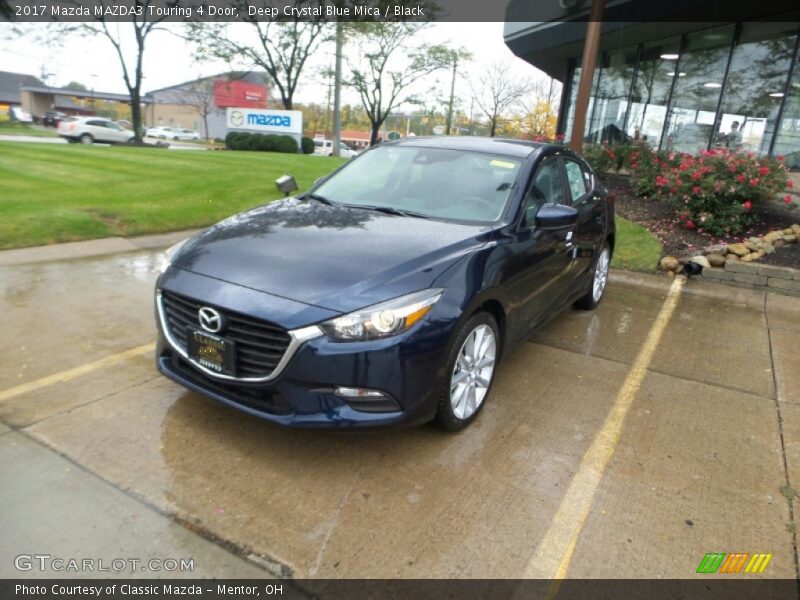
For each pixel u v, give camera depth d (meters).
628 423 3.46
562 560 2.33
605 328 5.15
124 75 28.06
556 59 17.88
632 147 12.12
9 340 4.03
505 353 3.54
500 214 3.62
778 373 4.34
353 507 2.56
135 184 10.17
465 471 2.87
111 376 3.60
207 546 2.29
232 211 8.70
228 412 3.26
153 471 2.71
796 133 11.12
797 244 7.36
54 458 2.76
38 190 8.95
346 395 2.62
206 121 61.09
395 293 2.69
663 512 2.66
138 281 5.48
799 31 10.92
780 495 2.85
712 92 12.89
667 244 7.70
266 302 2.63
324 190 4.18
